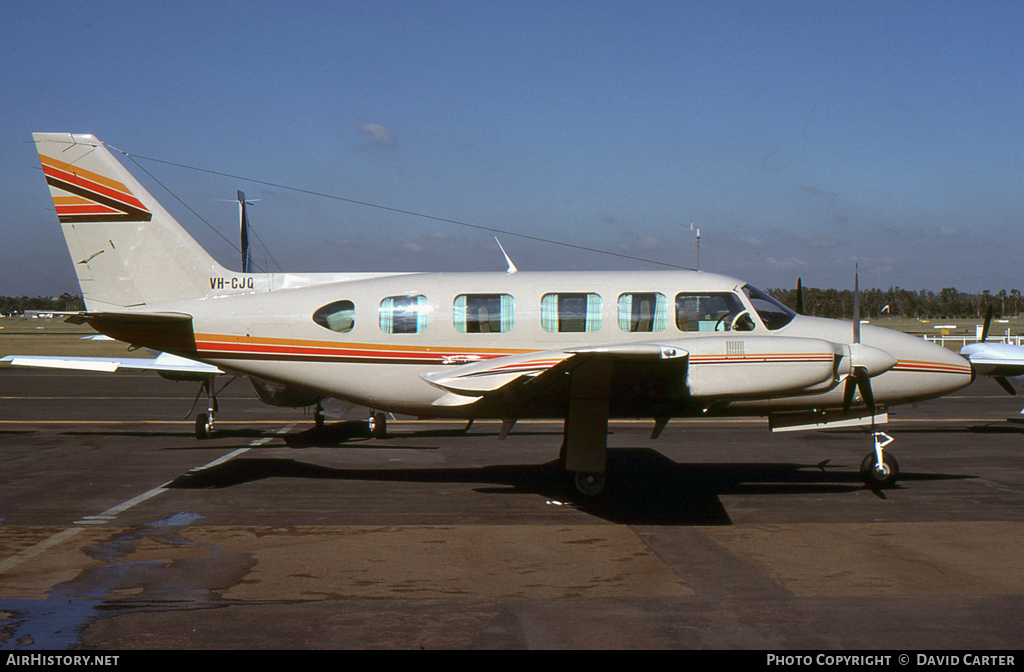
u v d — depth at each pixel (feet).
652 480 33.96
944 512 27.84
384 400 33.76
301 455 40.81
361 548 23.25
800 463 38.17
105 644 15.99
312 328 33.50
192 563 21.65
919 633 16.60
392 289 33.55
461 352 32.94
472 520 26.81
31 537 24.35
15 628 16.88
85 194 36.19
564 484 31.78
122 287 36.37
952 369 32.78
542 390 30.83
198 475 35.04
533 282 33.35
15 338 236.43
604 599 18.78
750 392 28.76
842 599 18.71
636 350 25.73
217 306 34.09
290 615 17.67
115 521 26.48
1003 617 17.49
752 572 20.90
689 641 16.22
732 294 32.91
